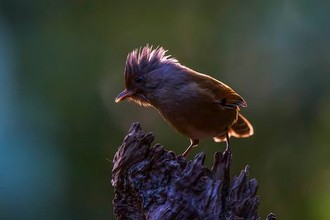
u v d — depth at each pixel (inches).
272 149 579.8
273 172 579.8
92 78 574.2
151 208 329.7
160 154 333.7
